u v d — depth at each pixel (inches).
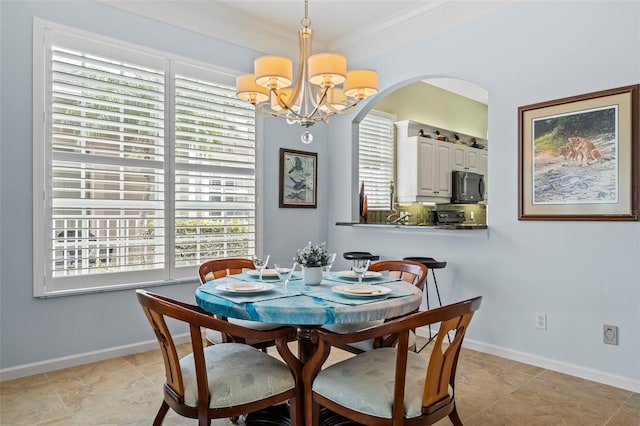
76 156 116.0
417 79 151.4
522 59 120.0
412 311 76.0
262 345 98.3
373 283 90.2
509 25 123.0
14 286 106.7
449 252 138.4
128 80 125.1
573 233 110.0
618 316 102.3
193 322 60.2
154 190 131.0
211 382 63.9
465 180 230.1
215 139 145.4
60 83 112.3
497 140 126.0
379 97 165.2
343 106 104.6
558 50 112.6
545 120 114.7
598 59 105.1
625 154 100.3
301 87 103.0
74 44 114.7
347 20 151.8
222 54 147.5
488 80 128.1
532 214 117.3
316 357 67.6
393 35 154.7
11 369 106.3
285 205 165.9
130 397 96.5
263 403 65.9
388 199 207.3
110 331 122.3
